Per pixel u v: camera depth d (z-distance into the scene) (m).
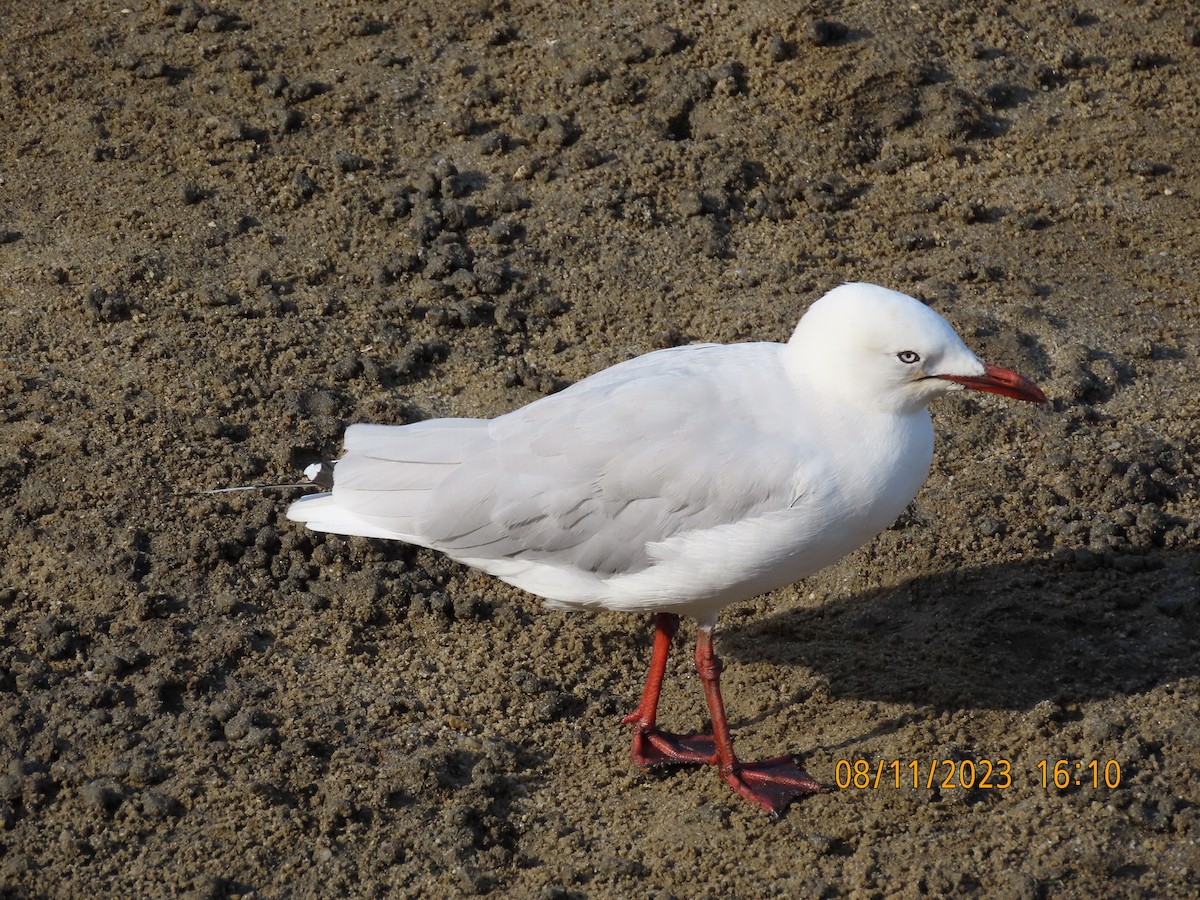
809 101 16.53
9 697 10.23
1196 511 12.36
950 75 16.92
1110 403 13.55
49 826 9.39
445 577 11.98
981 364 9.45
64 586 11.24
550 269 14.96
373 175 15.68
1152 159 16.30
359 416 13.17
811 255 15.26
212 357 13.54
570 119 16.45
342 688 10.73
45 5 17.72
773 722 10.79
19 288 14.17
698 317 14.44
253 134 15.94
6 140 15.95
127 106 16.30
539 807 9.99
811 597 12.03
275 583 11.64
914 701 10.70
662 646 10.49
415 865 9.32
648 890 9.22
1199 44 17.47
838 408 9.66
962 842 9.39
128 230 14.89
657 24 17.30
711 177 15.92
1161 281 14.92
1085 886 8.90
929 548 12.09
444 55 17.19
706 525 9.54
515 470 9.85
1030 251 15.34
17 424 12.61
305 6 17.81
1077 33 17.62
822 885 9.07
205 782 9.71
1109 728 9.97
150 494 12.08
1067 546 12.05
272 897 9.03
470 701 10.84
